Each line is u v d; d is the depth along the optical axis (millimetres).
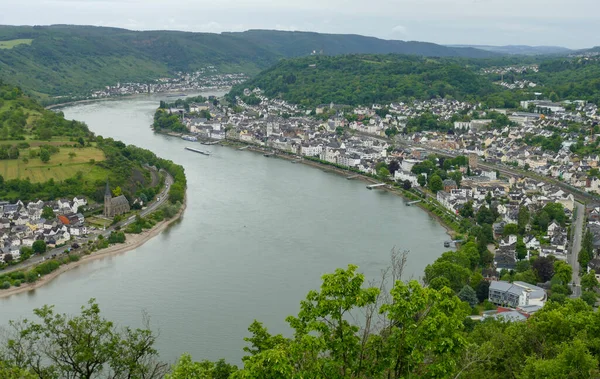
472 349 130750
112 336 116875
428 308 102188
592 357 130000
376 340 98625
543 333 151875
